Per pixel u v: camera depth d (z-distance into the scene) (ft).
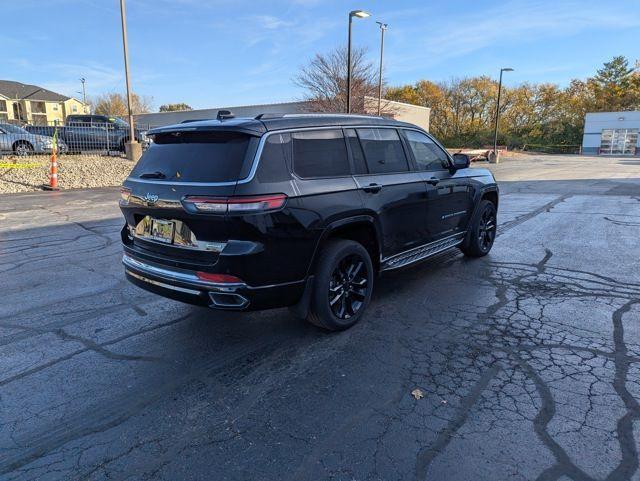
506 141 195.11
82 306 15.52
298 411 9.48
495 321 13.78
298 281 11.88
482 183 20.12
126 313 14.90
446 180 17.44
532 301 15.34
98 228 28.14
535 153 185.78
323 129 12.92
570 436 8.50
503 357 11.58
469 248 20.26
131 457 8.21
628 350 11.83
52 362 11.70
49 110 247.70
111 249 23.17
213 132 11.64
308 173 12.12
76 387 10.52
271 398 9.98
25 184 45.09
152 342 12.80
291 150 11.89
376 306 15.15
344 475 7.66
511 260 20.40
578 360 11.34
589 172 74.54
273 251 11.09
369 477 7.61
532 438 8.47
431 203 16.52
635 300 15.28
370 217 13.57
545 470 7.66
